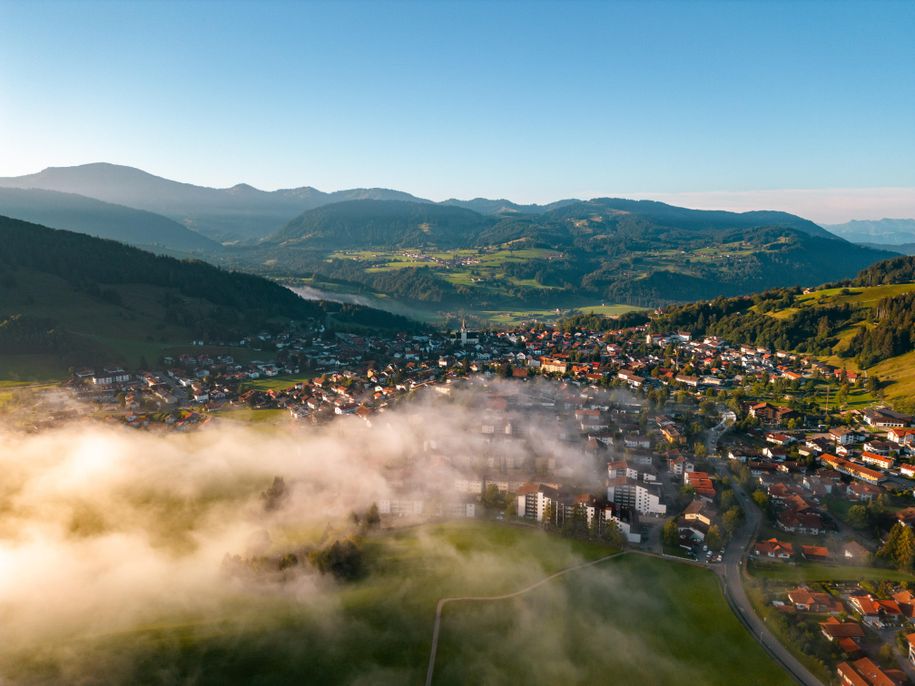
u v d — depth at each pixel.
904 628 131.75
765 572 157.00
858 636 129.25
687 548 168.38
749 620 138.38
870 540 173.88
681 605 142.75
